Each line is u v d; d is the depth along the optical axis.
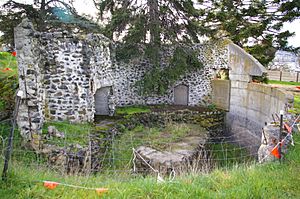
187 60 13.09
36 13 12.73
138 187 3.63
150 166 6.49
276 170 4.42
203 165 6.45
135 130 10.06
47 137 7.18
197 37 14.07
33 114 7.34
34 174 4.02
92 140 7.45
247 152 10.05
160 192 3.52
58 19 13.16
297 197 3.51
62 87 8.39
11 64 11.95
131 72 12.87
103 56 10.26
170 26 13.44
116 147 8.12
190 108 13.18
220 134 12.74
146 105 13.23
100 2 13.36
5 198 3.19
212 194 3.54
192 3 13.27
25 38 7.13
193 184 3.82
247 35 16.23
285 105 8.02
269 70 18.58
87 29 13.11
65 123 8.33
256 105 10.93
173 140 8.96
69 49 8.36
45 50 8.10
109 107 10.98
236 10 17.23
